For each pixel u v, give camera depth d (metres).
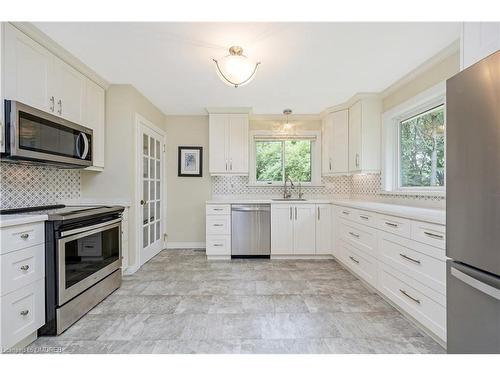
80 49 2.33
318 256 3.93
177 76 2.92
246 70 2.31
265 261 3.77
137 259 3.33
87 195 3.16
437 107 2.71
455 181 1.27
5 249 1.55
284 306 2.36
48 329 1.87
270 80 3.03
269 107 4.07
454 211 1.28
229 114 4.15
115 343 1.79
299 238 3.88
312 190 4.53
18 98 1.93
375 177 3.68
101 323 2.06
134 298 2.51
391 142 3.40
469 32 1.40
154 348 1.74
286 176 4.60
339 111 3.98
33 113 1.97
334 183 4.52
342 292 2.66
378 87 3.25
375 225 2.55
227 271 3.31
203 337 1.87
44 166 2.57
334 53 2.40
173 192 4.46
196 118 4.46
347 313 2.22
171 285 2.84
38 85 2.12
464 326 1.25
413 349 1.73
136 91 3.32
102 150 3.08
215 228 3.85
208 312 2.24
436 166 2.74
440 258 1.70
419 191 2.88
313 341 1.82
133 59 2.52
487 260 1.10
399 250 2.15
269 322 2.08
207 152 4.47
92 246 2.29
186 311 2.26
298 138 4.52
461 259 1.24
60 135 2.27
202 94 3.50
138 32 2.07
